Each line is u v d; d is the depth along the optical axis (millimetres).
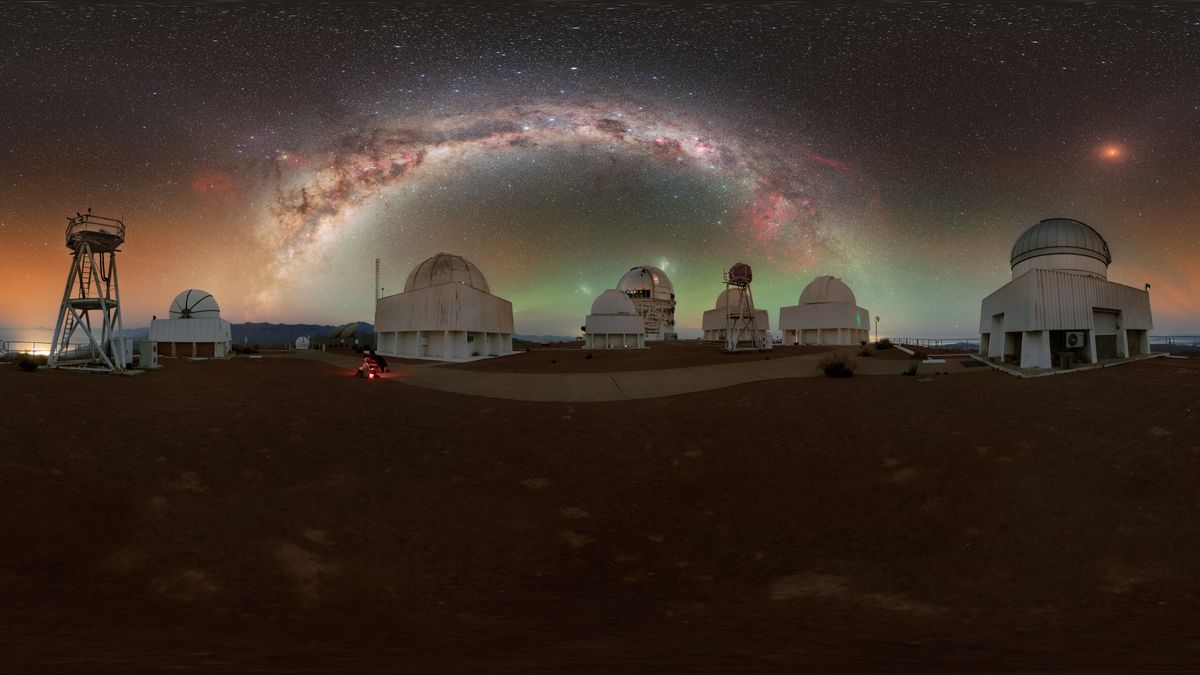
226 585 7617
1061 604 7523
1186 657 5672
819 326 63344
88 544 8602
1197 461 12406
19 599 6852
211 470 12312
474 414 19938
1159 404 16219
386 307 55094
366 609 7387
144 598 7090
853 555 9625
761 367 32875
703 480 13727
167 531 9062
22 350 39250
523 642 6320
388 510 11422
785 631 6809
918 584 8352
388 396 23406
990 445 14008
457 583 8742
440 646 6094
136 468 11836
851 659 5621
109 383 23156
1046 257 28922
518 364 39844
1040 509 10641
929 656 5750
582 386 26641
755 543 10484
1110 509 10516
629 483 13812
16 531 8922
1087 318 24641
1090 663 5453
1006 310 28000
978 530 10062
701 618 7391
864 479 12852
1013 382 21109
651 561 9938
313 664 5246
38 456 11945
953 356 39688
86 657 5219
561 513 12094
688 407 20312
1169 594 7750
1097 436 14117
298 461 13711
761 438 16016
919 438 14922
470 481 13586
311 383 27031
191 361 40438
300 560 8688
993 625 6887
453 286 46094
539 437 17219
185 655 5383
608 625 7094
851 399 19344
